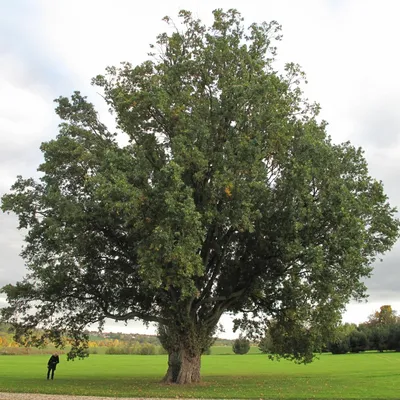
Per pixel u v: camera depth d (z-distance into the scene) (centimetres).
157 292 2884
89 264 2955
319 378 3397
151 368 5338
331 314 2675
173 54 2941
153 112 2778
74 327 3162
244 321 3484
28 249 2927
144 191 2364
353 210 2570
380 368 4556
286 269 2842
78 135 2923
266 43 2948
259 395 2155
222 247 2956
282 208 2673
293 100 3030
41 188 2942
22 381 3039
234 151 2609
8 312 3008
